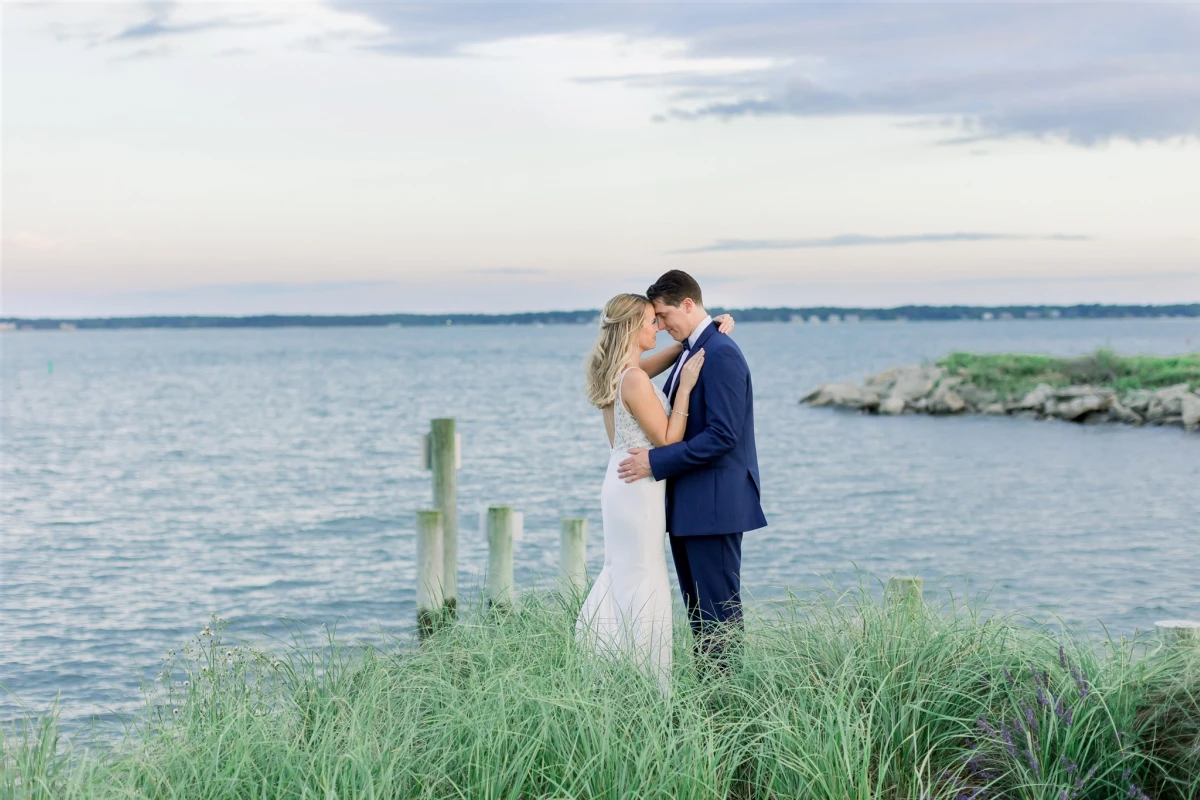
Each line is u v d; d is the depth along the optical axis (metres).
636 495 5.23
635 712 4.05
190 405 47.72
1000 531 15.23
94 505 18.89
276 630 10.00
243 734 3.96
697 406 5.29
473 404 46.81
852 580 11.81
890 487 20.27
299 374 80.44
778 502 18.41
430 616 7.92
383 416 40.69
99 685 8.19
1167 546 13.84
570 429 34.16
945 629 4.71
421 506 18.61
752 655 4.70
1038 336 181.50
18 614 10.71
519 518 7.78
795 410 41.84
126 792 3.55
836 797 3.70
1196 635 4.45
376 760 3.76
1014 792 3.83
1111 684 4.17
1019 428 33.03
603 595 5.34
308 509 18.31
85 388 62.78
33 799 3.57
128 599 11.41
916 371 42.97
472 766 3.81
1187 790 3.73
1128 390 35.91
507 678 4.26
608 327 5.33
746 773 4.10
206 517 17.42
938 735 4.23
